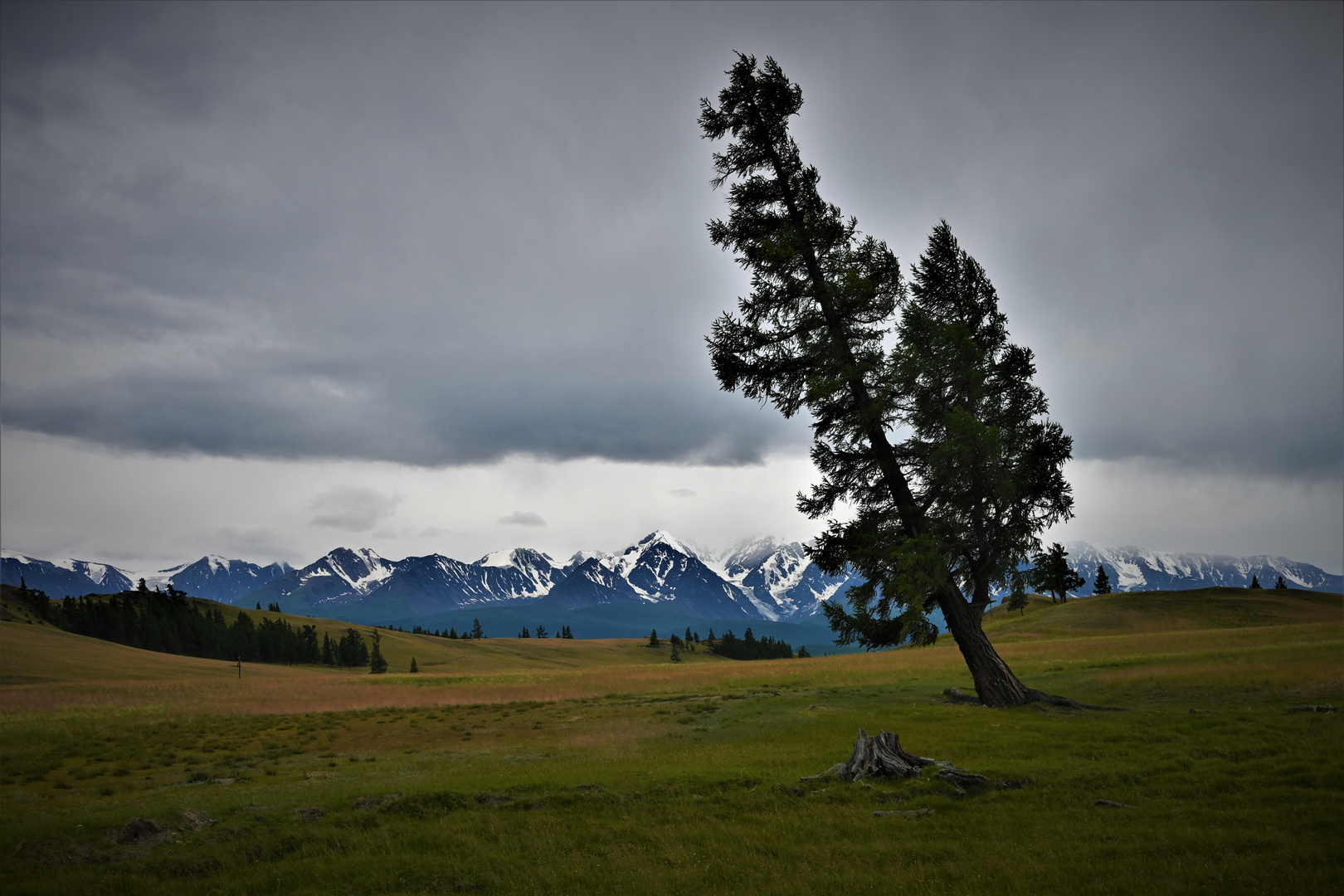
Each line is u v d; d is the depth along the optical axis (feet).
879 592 87.10
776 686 159.12
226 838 47.70
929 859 40.47
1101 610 331.36
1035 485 84.23
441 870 41.73
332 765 82.58
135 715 147.43
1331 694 86.94
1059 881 35.86
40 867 43.39
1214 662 126.72
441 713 137.80
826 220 91.40
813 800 52.90
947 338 84.99
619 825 48.73
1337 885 32.94
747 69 94.22
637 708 126.82
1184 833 40.65
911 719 84.64
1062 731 72.49
